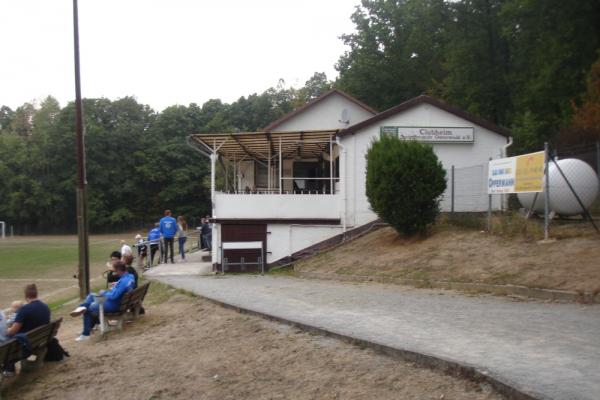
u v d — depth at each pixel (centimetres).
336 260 1766
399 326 787
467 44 3728
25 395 745
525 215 1512
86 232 1717
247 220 2103
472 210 2017
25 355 775
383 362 632
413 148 1634
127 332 1030
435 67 4669
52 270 2731
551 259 1124
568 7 2761
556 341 669
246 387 651
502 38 3641
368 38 4591
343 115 2525
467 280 1176
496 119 3838
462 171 2056
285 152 2567
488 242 1385
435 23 4362
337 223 2098
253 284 1505
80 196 1716
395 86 4550
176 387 696
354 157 2092
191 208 7738
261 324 880
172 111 8094
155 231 2288
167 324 1042
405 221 1630
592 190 1358
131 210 7606
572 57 2820
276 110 9006
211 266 2164
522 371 537
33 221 7469
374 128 2094
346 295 1161
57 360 868
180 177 7575
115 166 7488
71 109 7506
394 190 1622
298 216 2109
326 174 2805
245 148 2372
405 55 4541
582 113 2328
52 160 7275
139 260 2094
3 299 1884
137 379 746
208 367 738
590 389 483
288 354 719
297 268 1844
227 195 2111
